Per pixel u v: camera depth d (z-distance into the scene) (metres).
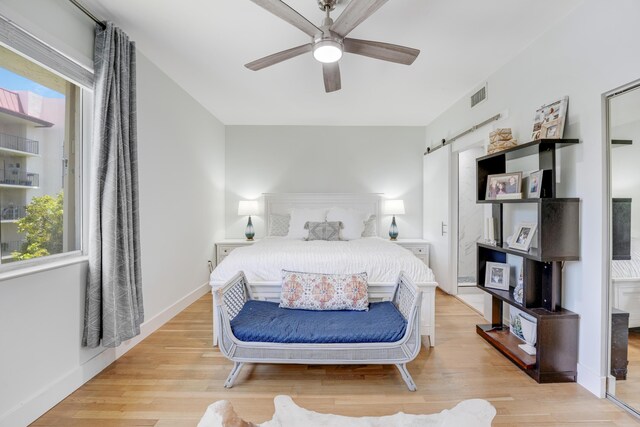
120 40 2.10
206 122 3.96
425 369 2.10
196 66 2.78
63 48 1.79
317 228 3.80
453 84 3.17
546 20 2.07
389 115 4.24
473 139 3.23
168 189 3.00
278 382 1.95
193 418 1.62
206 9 1.97
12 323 1.51
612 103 1.74
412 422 1.54
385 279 2.49
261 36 2.29
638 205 1.63
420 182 4.74
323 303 2.26
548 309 2.02
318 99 3.62
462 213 4.72
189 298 3.47
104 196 1.98
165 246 2.95
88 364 1.97
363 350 1.89
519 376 2.01
